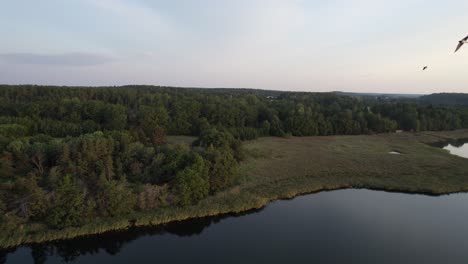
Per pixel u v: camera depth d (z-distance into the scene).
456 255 26.62
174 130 82.69
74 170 34.16
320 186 42.81
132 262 25.50
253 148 65.50
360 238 29.52
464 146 79.50
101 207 30.30
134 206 32.31
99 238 28.36
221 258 26.05
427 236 29.92
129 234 29.50
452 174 47.66
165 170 37.31
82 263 25.53
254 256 26.33
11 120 62.84
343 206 37.03
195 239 29.20
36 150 37.75
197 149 43.78
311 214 34.75
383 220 33.38
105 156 37.62
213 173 37.62
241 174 44.84
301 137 86.44
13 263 24.84
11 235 26.95
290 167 50.50
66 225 28.30
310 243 28.50
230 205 34.97
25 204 28.55
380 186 42.84
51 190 30.59
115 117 73.56
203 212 33.19
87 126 68.44
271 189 40.72
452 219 33.69
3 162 35.22
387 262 25.55
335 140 81.62
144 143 52.12
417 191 41.50
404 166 51.81
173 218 31.78
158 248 27.72
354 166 51.78
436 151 67.62
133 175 37.12
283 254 26.59
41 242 26.83
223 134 54.25
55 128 65.25
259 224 32.25
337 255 26.53
